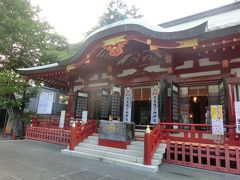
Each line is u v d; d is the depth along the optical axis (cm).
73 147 777
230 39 586
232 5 1180
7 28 1350
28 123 1273
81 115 1089
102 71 1098
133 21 720
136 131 948
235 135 591
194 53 763
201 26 581
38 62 1574
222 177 514
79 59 913
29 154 721
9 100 1278
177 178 499
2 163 574
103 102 983
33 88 1444
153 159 602
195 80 770
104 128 762
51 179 456
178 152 638
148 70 913
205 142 618
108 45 789
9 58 1495
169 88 804
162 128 698
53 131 1056
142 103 1028
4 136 1282
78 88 1202
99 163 625
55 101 1920
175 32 629
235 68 700
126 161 612
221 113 570
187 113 814
